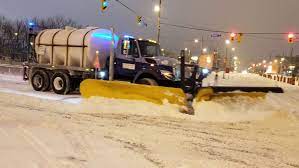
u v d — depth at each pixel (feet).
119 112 38.86
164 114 37.96
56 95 53.67
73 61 56.13
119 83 40.78
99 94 41.14
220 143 27.66
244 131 32.37
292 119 36.47
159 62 48.93
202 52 183.42
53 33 58.03
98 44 54.03
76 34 55.47
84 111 39.19
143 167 20.58
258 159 23.75
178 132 30.73
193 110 39.45
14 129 27.84
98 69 53.57
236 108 38.73
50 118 33.88
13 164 19.65
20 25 210.79
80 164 20.33
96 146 24.52
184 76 45.09
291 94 44.37
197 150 25.22
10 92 52.80
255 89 41.91
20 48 200.23
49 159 20.89
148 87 39.99
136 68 50.67
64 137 26.37
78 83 57.88
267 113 37.81
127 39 51.88
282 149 26.61
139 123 33.76
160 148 25.09
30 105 41.60
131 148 24.63
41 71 58.08
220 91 39.88
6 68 94.32
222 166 21.72
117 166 20.45
